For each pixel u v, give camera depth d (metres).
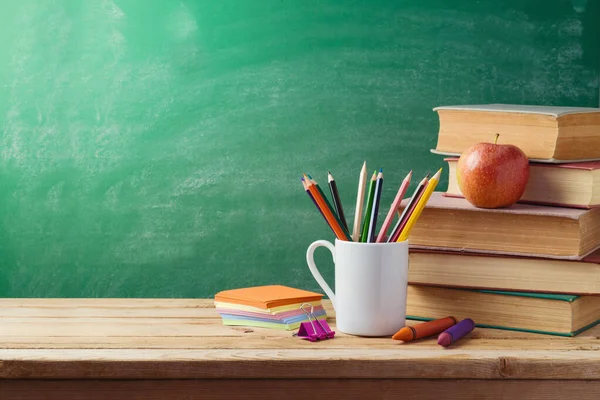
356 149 1.84
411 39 1.82
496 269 1.18
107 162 1.85
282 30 1.83
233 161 1.85
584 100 1.82
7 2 1.82
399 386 1.07
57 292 1.88
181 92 1.84
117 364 1.05
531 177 1.22
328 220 1.18
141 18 1.83
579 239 1.13
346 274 1.16
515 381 1.07
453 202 1.24
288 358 1.05
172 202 1.86
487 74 1.82
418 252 1.22
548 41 1.81
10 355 1.06
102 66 1.83
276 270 1.87
